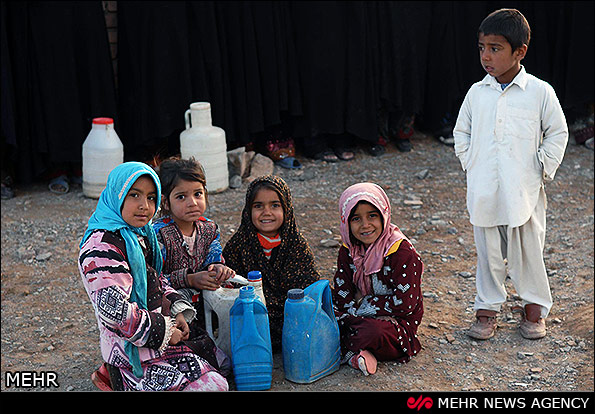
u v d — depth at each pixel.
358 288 3.77
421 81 8.12
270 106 7.46
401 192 6.82
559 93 8.48
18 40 6.62
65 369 3.75
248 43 7.25
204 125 6.70
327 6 7.39
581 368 3.59
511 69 3.71
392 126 8.25
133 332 2.96
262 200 3.54
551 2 8.27
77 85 6.82
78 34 6.75
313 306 3.39
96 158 6.60
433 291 4.59
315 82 7.56
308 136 7.77
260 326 3.35
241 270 3.73
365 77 7.70
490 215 3.82
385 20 7.67
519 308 4.18
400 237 3.63
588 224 5.84
